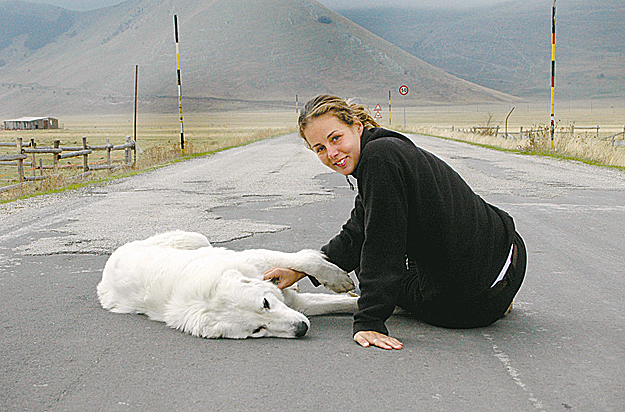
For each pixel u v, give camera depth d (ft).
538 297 16.05
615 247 22.50
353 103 12.61
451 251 11.86
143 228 27.07
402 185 11.45
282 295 13.20
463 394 9.93
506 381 10.44
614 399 9.71
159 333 13.12
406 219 11.72
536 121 364.58
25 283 17.93
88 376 10.95
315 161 69.41
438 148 86.69
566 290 16.72
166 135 228.22
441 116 524.11
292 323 12.24
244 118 602.44
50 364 11.56
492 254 12.39
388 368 11.05
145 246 15.30
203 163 68.44
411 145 11.87
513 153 77.00
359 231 13.03
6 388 10.52
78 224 28.45
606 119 386.93
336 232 25.94
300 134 12.39
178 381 10.64
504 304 13.01
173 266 13.58
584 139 79.30
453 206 11.75
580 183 44.24
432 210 11.61
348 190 41.47
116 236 25.26
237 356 11.69
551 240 23.90
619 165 60.08
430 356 11.63
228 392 10.16
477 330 13.30
